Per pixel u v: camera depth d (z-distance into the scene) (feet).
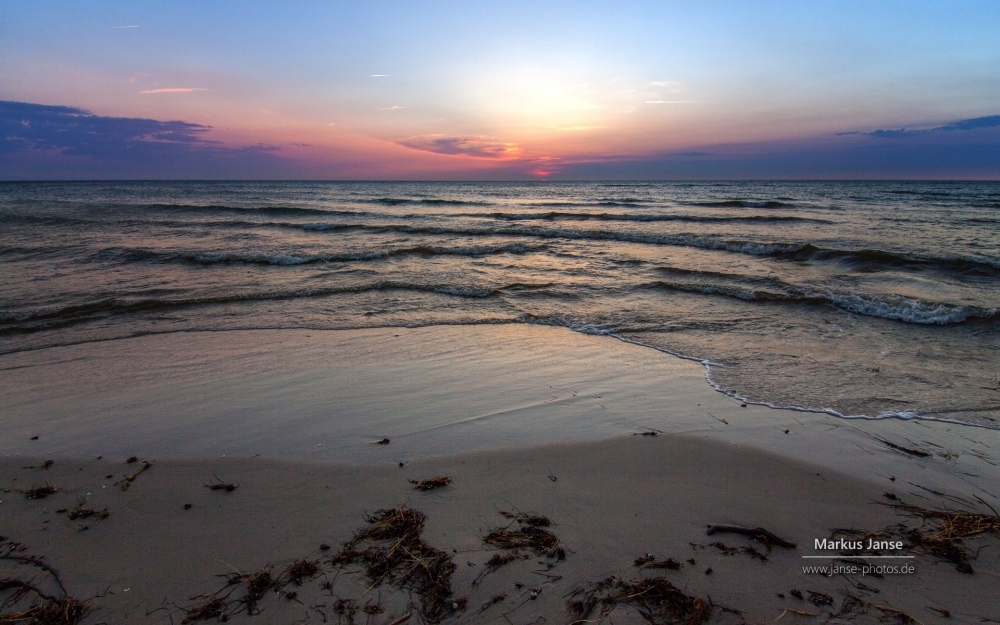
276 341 23.12
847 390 17.07
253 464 12.30
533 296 31.68
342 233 62.90
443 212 94.53
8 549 9.31
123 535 9.70
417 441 13.51
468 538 9.52
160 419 14.97
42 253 45.19
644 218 77.05
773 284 32.91
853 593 8.20
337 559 8.94
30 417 15.16
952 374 18.56
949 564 8.86
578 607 7.84
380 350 21.81
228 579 8.50
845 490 11.19
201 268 40.29
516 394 16.84
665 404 15.97
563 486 11.33
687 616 7.68
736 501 10.77
